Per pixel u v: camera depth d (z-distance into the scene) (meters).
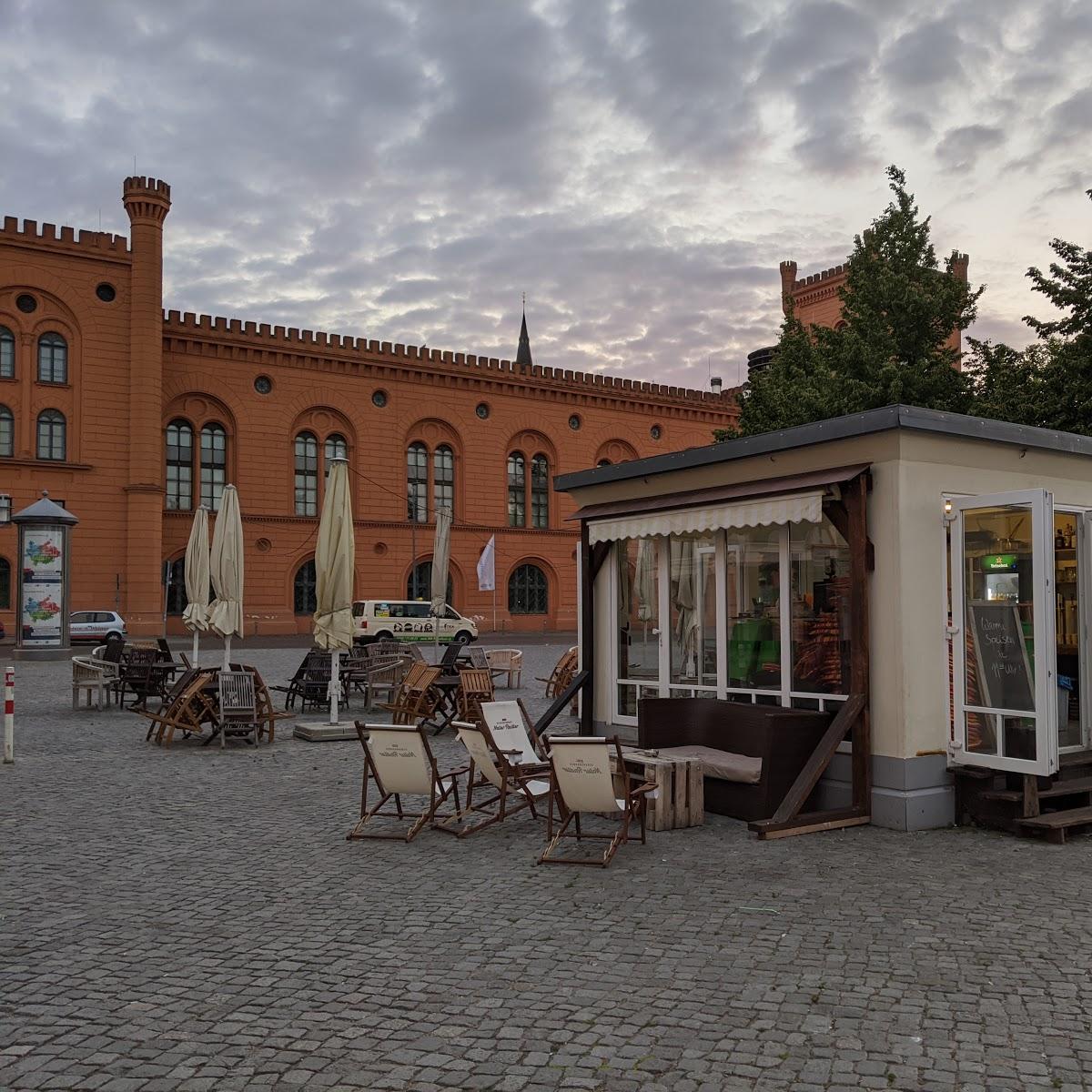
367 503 53.09
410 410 54.69
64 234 44.44
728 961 5.69
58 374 44.59
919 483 9.57
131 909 6.69
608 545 12.87
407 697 16.11
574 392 60.00
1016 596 9.11
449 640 44.56
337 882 7.38
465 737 9.59
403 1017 4.91
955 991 5.26
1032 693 8.95
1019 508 9.08
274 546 50.22
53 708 18.69
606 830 9.10
